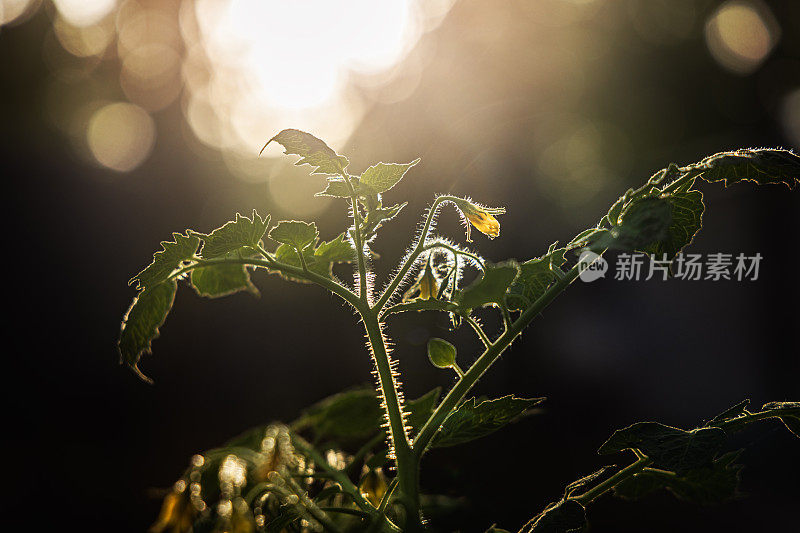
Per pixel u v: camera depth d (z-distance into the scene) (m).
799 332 8.63
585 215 8.59
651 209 1.00
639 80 10.85
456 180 8.78
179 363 10.23
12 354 10.30
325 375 9.83
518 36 10.97
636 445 0.98
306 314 10.05
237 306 10.27
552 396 8.03
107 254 10.98
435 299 1.12
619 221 1.09
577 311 8.58
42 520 6.34
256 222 1.20
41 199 10.91
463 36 11.48
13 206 10.77
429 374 6.52
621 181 8.85
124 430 9.28
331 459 1.35
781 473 5.12
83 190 11.01
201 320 10.23
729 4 11.10
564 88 10.39
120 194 11.07
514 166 9.05
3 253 10.61
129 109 17.39
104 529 6.14
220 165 11.05
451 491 1.60
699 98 10.90
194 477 1.12
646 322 8.66
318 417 1.52
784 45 10.82
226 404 9.73
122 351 1.22
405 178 8.65
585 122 10.19
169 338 10.27
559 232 8.66
